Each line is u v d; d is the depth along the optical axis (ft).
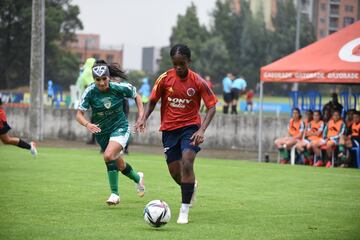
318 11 204.74
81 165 59.52
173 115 32.65
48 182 46.32
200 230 29.53
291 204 38.29
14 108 97.66
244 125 87.20
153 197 40.29
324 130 68.18
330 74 65.72
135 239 27.25
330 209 36.52
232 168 61.77
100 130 35.12
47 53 166.09
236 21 215.10
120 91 35.99
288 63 68.59
